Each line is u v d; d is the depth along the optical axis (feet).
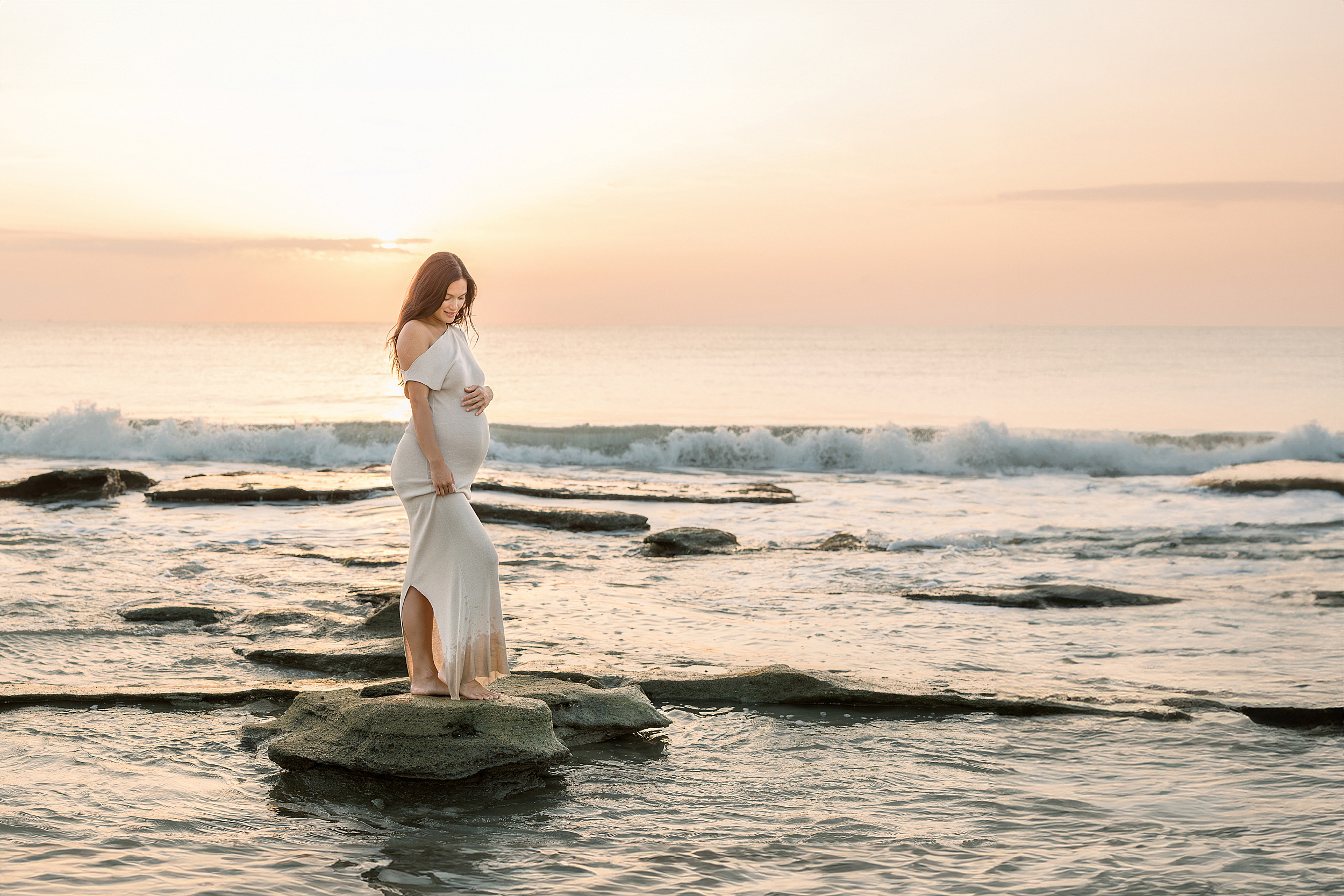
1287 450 81.10
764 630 26.94
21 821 12.80
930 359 241.14
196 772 15.28
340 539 42.57
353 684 20.11
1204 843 12.93
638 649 24.16
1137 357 244.42
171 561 35.81
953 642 25.88
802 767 16.25
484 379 16.21
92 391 138.62
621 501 57.31
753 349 311.47
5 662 21.74
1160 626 27.81
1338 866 12.06
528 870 11.96
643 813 14.11
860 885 11.59
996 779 15.67
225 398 128.57
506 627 26.14
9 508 49.49
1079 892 11.43
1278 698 20.42
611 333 576.20
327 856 12.25
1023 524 50.34
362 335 473.26
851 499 59.82
